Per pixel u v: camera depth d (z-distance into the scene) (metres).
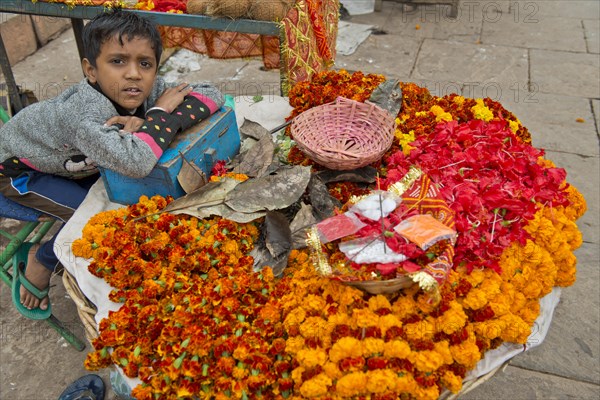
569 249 1.32
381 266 1.04
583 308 2.24
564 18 4.68
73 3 2.30
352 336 1.05
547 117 3.43
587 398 1.93
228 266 1.22
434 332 1.07
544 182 1.34
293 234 1.28
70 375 2.03
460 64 4.02
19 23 3.85
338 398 1.01
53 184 1.64
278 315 1.12
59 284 2.36
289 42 2.06
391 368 1.03
